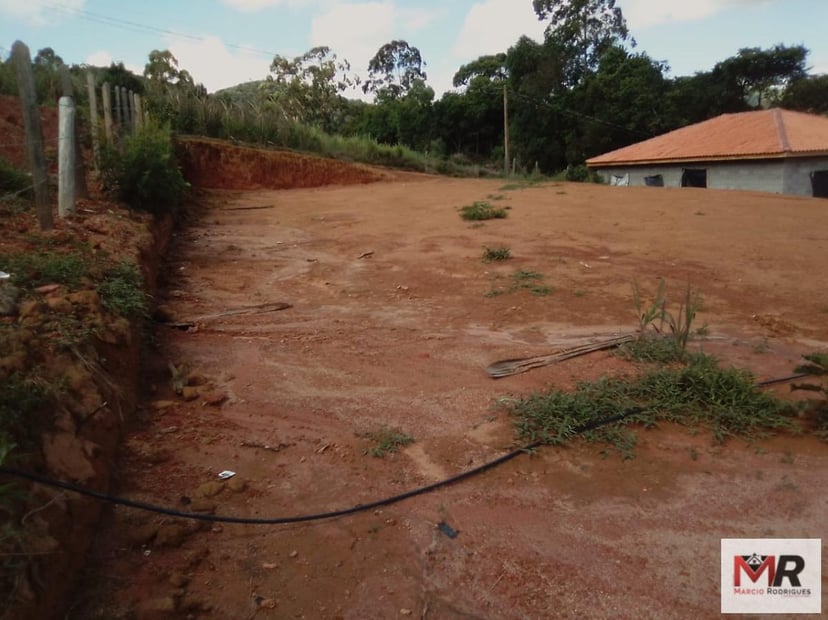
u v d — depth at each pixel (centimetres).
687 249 966
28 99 611
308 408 452
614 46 3756
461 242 1052
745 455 387
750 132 2483
